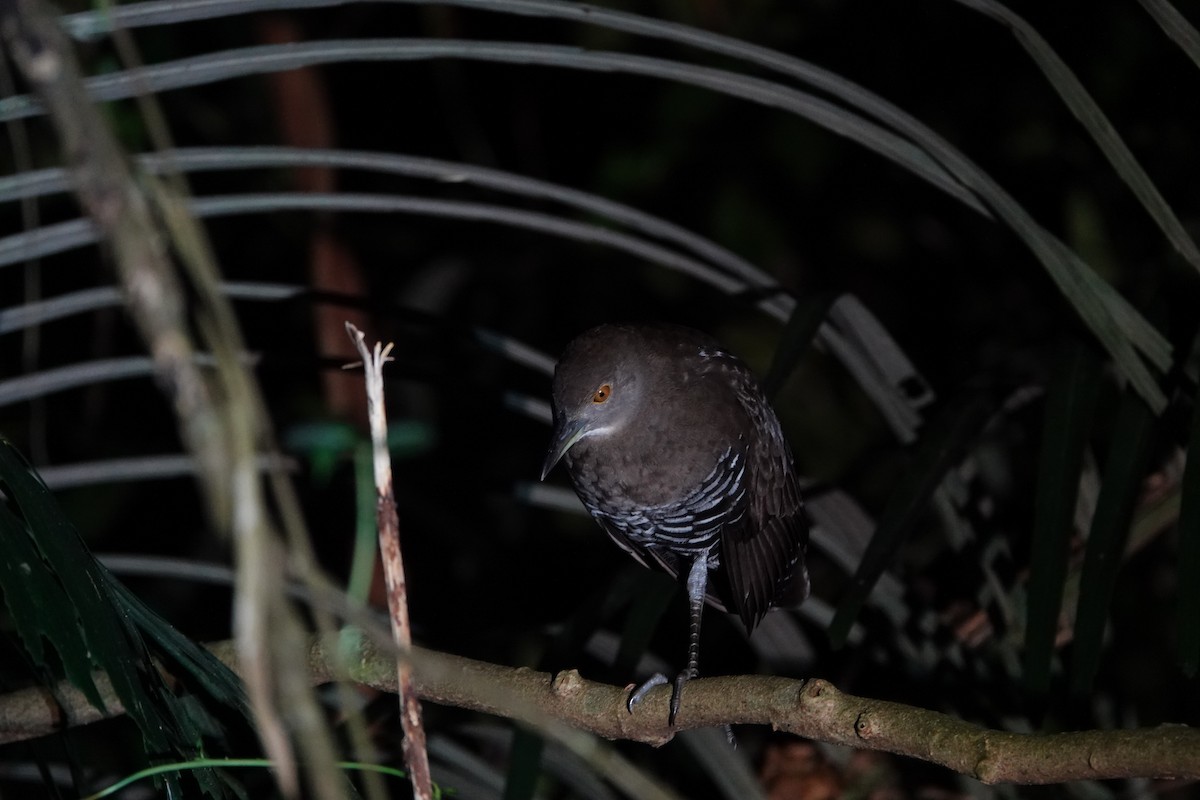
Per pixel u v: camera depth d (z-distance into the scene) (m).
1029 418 10.29
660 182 16.12
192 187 15.27
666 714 5.94
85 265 14.69
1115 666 11.18
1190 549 5.58
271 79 13.43
